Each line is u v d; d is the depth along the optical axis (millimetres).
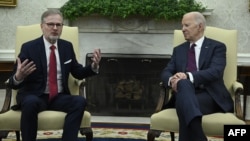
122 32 4547
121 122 4363
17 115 2613
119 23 4516
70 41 3127
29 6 4645
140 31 4527
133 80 4660
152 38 4543
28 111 2508
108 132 3834
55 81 2797
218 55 2924
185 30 2963
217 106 2809
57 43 2881
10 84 2619
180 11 4297
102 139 3518
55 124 2607
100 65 4625
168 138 3611
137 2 4336
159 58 4551
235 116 2699
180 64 2971
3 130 2615
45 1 4641
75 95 2830
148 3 4340
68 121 2604
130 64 4625
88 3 4359
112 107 4699
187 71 2934
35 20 4660
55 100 2754
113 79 4676
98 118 4539
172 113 2697
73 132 2588
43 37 2846
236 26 4551
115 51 4582
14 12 4652
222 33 3164
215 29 3195
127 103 4691
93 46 4582
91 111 4695
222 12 4551
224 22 4555
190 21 2945
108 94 4715
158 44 4543
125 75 4652
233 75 3061
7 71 4492
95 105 4715
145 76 4645
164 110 2781
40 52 2793
